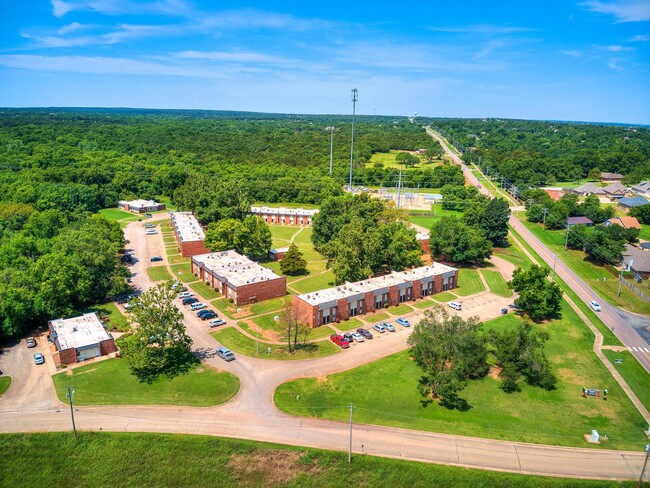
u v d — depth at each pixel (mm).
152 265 139375
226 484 59188
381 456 63156
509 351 79938
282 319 96250
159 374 80188
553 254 158125
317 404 73125
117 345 82438
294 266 132250
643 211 187000
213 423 68312
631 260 136500
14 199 184750
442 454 63906
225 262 129125
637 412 74438
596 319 108688
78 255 108500
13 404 71500
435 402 74812
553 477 60594
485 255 143250
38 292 95438
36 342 90812
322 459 62156
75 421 68250
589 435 68625
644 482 60000
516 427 69812
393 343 93188
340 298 102875
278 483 59344
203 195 179250
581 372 85562
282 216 198875
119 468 61031
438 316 95750
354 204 161500
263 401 73438
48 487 58719
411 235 139125
